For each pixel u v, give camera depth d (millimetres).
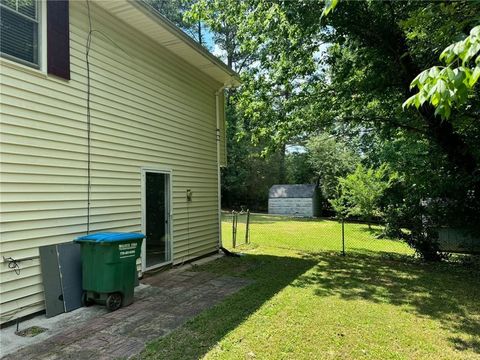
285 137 8633
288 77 8258
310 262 7301
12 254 3650
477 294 4938
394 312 4152
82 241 4094
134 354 2988
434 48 5312
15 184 3707
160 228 6367
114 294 4160
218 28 9078
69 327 3600
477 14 3404
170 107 6754
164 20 5578
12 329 3523
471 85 1594
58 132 4273
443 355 3053
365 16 6250
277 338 3354
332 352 3078
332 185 20656
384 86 7004
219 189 8688
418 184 7008
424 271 6453
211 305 4352
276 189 23906
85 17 4781
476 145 6461
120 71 5422
